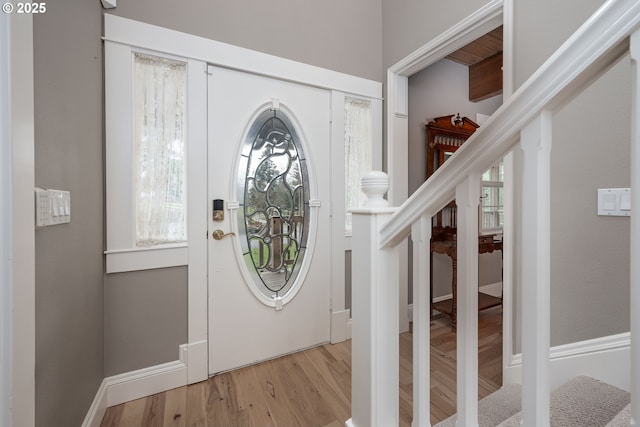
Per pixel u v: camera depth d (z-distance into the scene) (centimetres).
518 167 151
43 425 86
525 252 56
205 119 175
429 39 203
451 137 289
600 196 121
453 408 152
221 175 180
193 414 149
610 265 119
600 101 120
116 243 154
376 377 93
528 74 145
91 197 133
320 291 216
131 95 156
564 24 131
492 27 172
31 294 71
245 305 190
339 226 222
